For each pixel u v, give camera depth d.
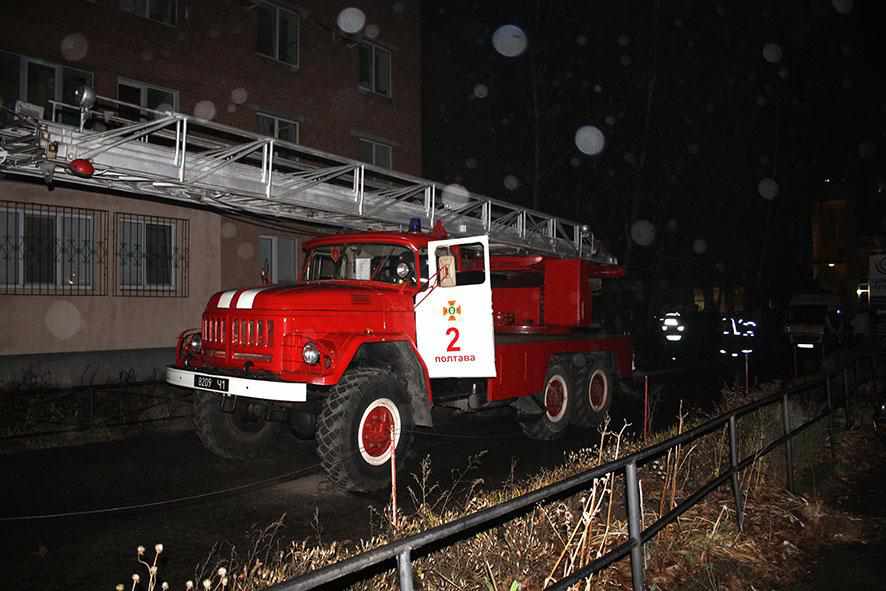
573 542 4.73
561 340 9.63
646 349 20.97
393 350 7.59
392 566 3.93
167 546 5.26
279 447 8.63
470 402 8.41
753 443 7.16
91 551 5.14
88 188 8.77
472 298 7.36
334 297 6.96
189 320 13.02
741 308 37.28
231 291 7.45
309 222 9.16
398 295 7.54
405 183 19.91
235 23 15.58
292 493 6.75
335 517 6.01
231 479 7.20
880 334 13.76
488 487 7.07
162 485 6.92
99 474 7.30
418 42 20.69
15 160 6.28
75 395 10.09
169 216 12.71
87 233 11.62
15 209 10.74
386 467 6.81
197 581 4.23
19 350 10.77
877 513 6.38
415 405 7.55
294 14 17.00
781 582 4.85
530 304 11.09
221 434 7.68
